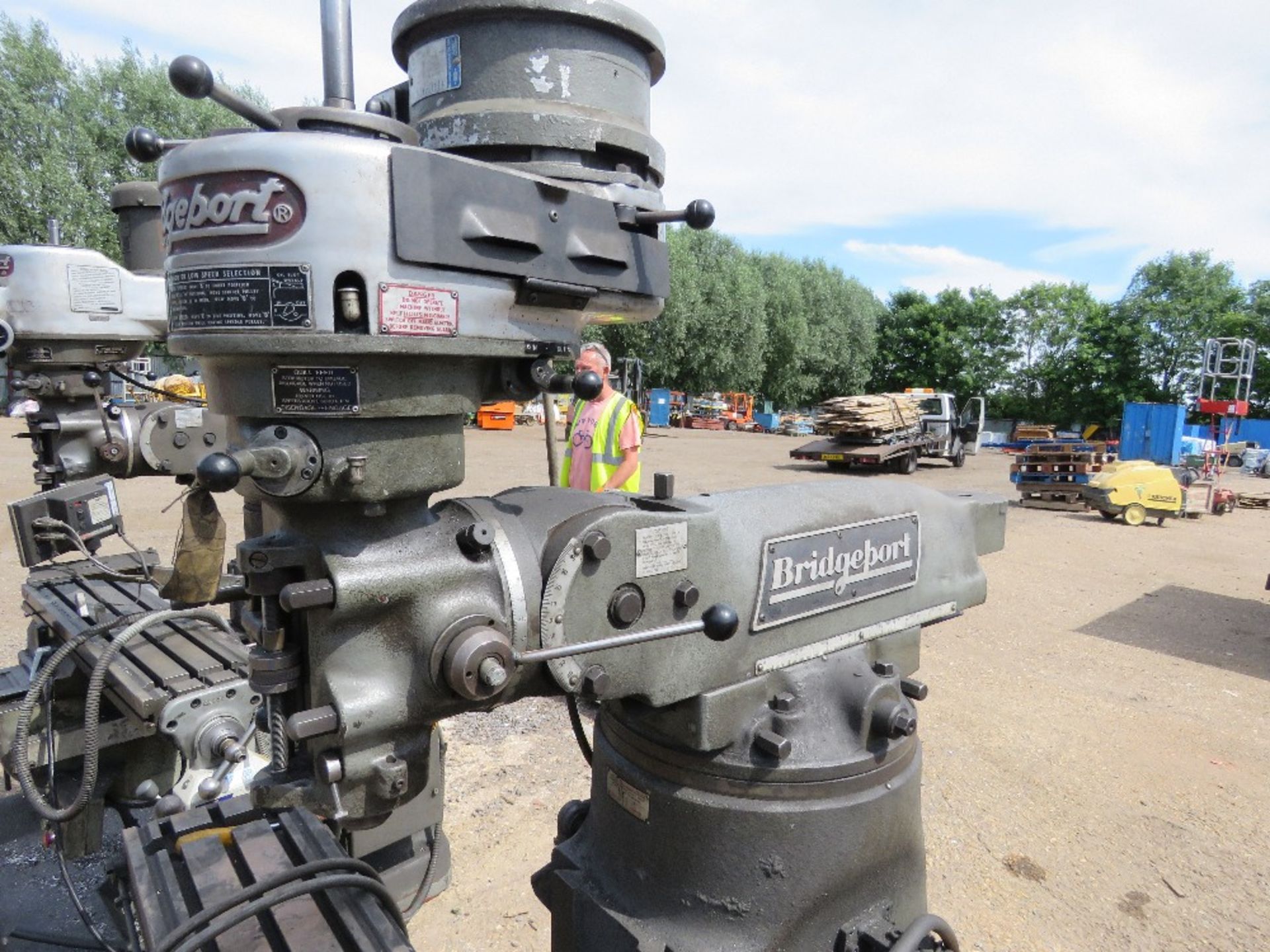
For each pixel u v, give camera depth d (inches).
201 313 35.4
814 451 570.3
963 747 136.9
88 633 81.6
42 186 834.8
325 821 54.2
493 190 38.4
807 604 53.7
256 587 36.8
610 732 55.8
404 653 39.0
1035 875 102.3
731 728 49.4
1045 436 879.1
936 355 1652.3
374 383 35.9
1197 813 117.7
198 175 35.1
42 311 108.7
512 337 40.8
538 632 41.8
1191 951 89.4
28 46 896.3
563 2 44.3
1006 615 217.2
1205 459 564.4
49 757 90.6
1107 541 330.6
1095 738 141.9
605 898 52.7
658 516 44.6
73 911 92.0
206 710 81.0
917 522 63.1
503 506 45.0
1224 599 241.0
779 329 1398.9
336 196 33.9
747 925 48.7
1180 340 1393.9
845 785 49.9
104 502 111.3
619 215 45.2
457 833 105.8
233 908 40.4
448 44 45.9
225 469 32.4
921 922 49.5
